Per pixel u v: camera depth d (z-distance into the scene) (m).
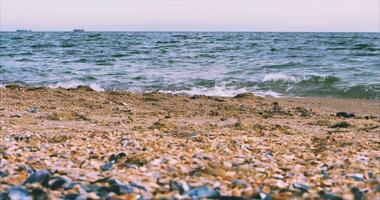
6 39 105.62
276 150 8.42
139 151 7.53
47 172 5.08
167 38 114.75
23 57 46.03
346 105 17.97
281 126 12.48
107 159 6.73
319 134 11.43
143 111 14.99
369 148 9.18
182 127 11.80
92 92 19.36
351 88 22.38
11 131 10.23
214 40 96.56
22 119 12.37
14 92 18.55
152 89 23.69
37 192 4.40
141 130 11.10
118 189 4.59
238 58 41.56
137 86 24.62
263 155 7.74
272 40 93.00
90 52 53.44
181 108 16.03
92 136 9.63
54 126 11.41
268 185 5.24
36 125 11.47
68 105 15.72
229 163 6.58
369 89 22.02
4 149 7.34
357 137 10.94
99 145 8.27
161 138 9.60
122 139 9.16
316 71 29.39
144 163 6.31
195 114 14.73
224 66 33.75
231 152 7.82
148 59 41.94
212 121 13.37
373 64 33.69
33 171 5.52
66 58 44.34
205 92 22.62
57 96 17.83
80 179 5.07
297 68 31.55
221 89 23.50
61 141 8.93
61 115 13.09
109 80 26.91
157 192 4.64
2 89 19.48
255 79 25.89
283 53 48.03
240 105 16.95
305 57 41.62
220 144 8.80
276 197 4.62
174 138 9.66
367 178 6.00
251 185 5.23
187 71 30.91
